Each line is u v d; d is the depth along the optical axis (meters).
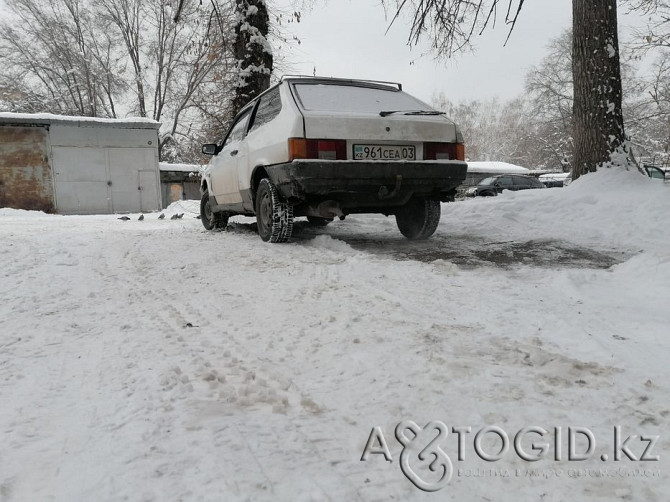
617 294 3.18
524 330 2.49
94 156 17.42
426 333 2.45
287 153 4.50
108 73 31.83
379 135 4.63
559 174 35.00
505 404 1.73
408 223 5.83
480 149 75.38
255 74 10.58
